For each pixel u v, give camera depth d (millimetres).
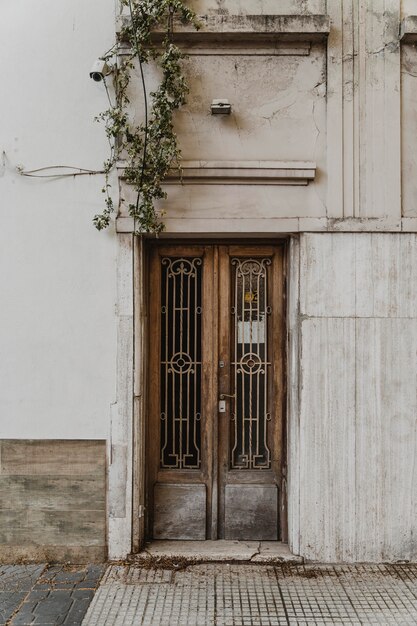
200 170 4465
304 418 4520
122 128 4449
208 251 4816
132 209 4430
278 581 4223
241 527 4805
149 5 4371
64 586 4164
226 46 4512
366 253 4520
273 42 4504
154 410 4812
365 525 4520
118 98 4469
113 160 4512
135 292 4551
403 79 4559
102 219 4457
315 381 4520
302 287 4523
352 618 3750
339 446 4520
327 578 4273
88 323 4566
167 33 4414
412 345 4535
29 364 4586
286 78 4543
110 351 4559
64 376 4570
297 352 4566
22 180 4594
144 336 4660
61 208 4586
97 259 4566
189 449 4824
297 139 4543
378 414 4523
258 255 4832
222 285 4820
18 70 4598
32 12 4598
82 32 4578
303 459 4516
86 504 4559
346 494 4523
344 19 4531
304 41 4508
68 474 4566
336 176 4508
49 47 4590
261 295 4859
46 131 4586
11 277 4594
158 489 4793
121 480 4535
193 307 4836
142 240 4633
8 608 3861
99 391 4555
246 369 4844
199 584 4168
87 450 4559
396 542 4516
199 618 3730
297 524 4527
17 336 4586
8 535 4578
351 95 4527
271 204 4523
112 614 3771
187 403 4816
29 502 4578
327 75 4523
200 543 4738
